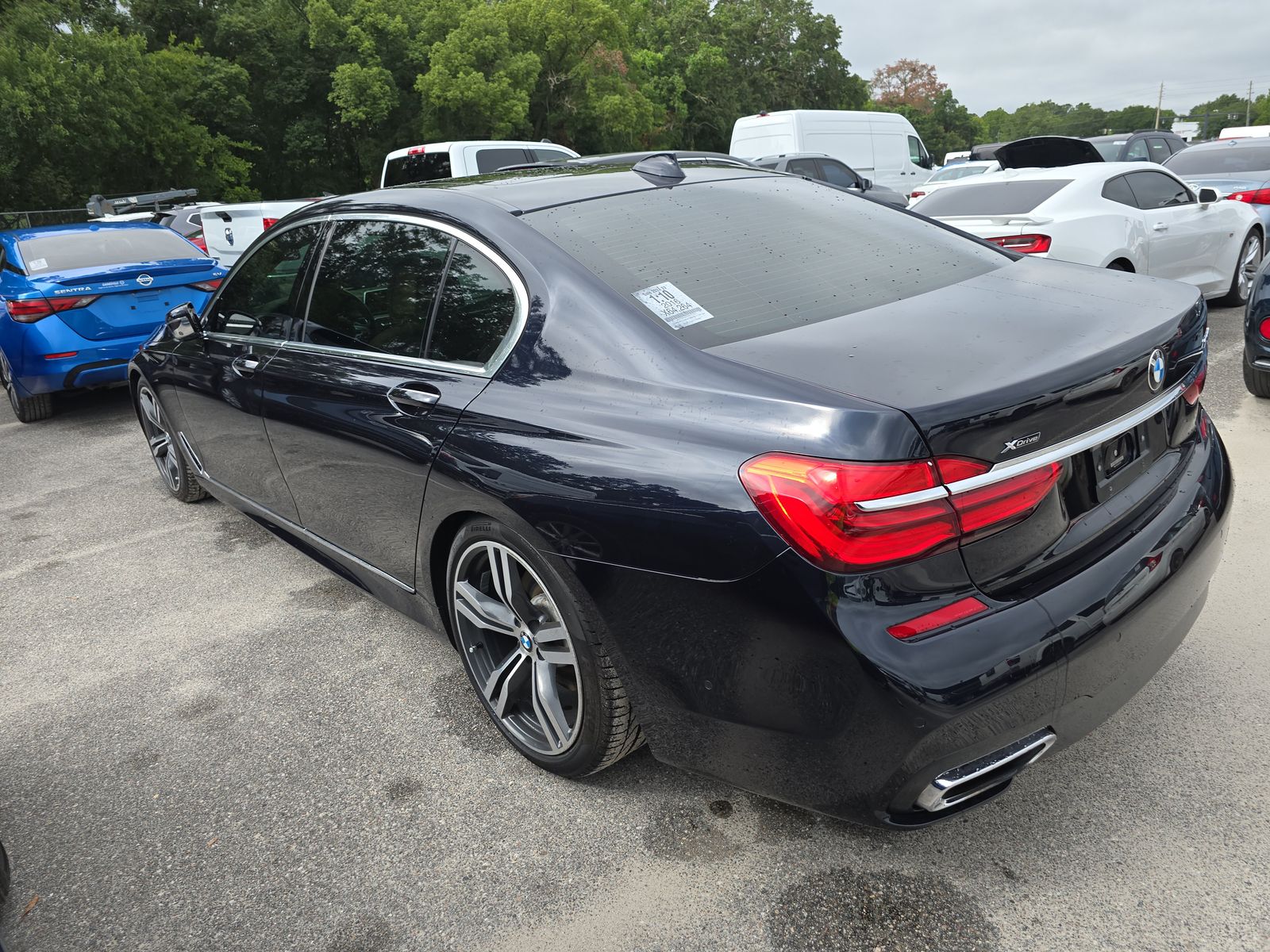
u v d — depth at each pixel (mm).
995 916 1936
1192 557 2100
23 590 4098
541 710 2416
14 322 6773
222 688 3131
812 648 1726
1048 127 176375
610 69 39125
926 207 7164
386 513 2793
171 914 2145
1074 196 6469
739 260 2426
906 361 1893
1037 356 1899
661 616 1945
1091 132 174500
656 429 1964
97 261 7262
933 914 1952
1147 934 1857
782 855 2156
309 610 3686
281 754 2730
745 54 59969
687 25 53312
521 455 2176
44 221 24781
